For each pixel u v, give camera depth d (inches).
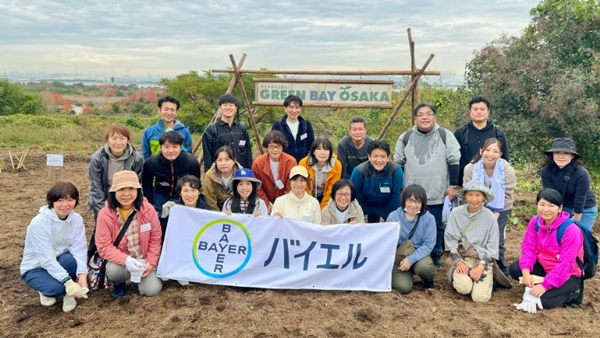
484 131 225.9
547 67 302.4
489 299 196.2
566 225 186.1
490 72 320.8
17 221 305.4
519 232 297.9
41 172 493.0
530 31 325.7
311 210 210.4
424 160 220.8
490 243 199.3
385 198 222.8
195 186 203.8
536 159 334.3
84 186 425.7
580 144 318.3
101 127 871.7
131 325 170.2
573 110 289.0
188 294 192.7
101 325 171.0
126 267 185.5
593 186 342.0
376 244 201.9
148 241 196.2
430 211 227.1
